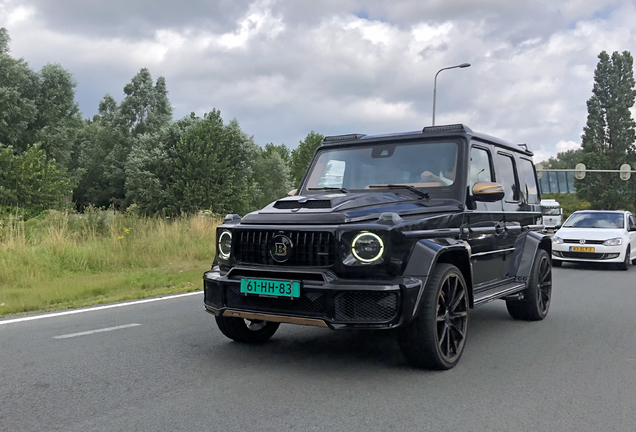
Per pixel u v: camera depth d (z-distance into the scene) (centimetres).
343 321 385
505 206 594
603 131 6919
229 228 443
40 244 1131
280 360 457
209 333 564
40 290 843
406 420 325
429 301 406
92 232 1319
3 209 1927
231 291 434
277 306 411
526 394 377
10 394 371
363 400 360
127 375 415
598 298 848
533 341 545
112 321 630
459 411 341
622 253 1287
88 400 358
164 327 595
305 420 324
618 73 6900
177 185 4566
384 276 388
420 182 513
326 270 395
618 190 6838
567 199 8600
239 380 402
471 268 480
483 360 469
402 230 397
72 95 5000
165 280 976
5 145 4512
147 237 1349
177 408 343
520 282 613
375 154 548
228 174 4766
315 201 436
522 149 688
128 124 6181
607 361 469
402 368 435
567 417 334
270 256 418
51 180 4047
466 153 511
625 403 361
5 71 4625
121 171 5794
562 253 1348
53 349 496
